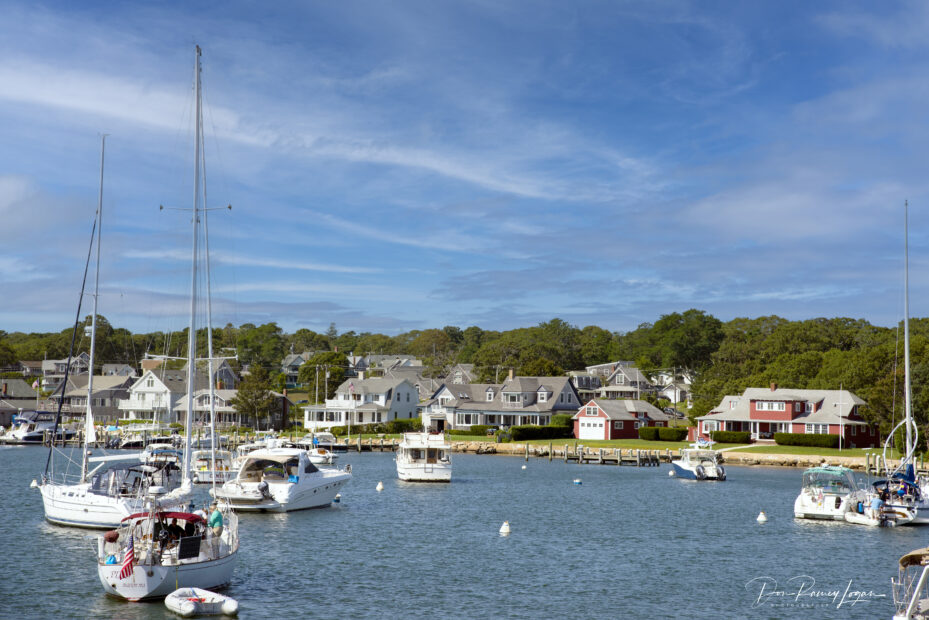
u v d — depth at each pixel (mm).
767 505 63594
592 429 129875
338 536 46281
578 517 55906
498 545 44844
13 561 37938
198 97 51406
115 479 47344
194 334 48906
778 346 175250
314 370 198125
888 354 123438
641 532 50062
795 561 41938
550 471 92188
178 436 105500
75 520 46281
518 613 31531
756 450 107688
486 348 192125
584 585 36156
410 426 137875
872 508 53562
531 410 139125
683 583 36906
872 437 114750
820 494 56281
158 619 29391
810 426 115625
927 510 54625
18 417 136250
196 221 50594
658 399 191625
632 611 32219
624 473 90938
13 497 59219
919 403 94250
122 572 30656
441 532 48531
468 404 145375
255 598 32656
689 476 83938
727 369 178000
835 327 184250
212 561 32625
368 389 151500
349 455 110875
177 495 40625
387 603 32406
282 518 52344
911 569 40344
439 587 35156
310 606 31719
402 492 68562
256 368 127938
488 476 84938
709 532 50531
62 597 32031
